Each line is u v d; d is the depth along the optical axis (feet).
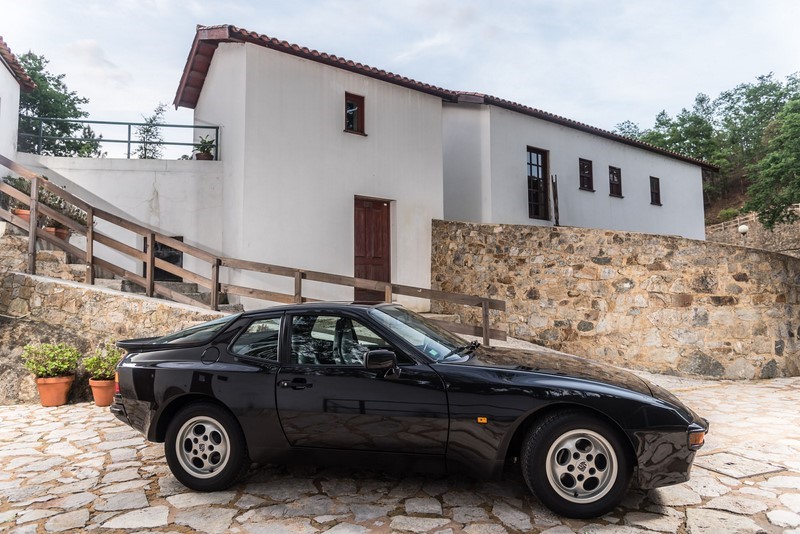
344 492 11.43
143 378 12.35
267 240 30.14
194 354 12.42
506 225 33.30
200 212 33.53
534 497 10.94
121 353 22.61
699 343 26.30
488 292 33.96
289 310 12.34
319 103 32.63
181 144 34.19
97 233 26.63
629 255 28.30
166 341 13.17
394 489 11.53
